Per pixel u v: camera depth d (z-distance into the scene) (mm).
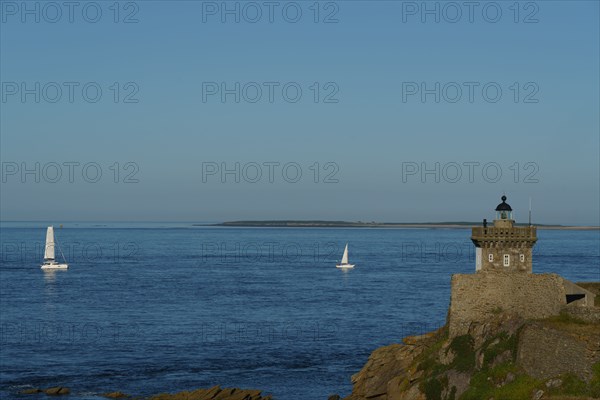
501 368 88750
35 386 123438
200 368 135250
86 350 150500
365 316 192250
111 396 117250
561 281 95875
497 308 99125
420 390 96375
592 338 84375
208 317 193375
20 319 190625
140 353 147625
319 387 122188
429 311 199875
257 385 123688
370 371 111312
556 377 84375
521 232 101500
